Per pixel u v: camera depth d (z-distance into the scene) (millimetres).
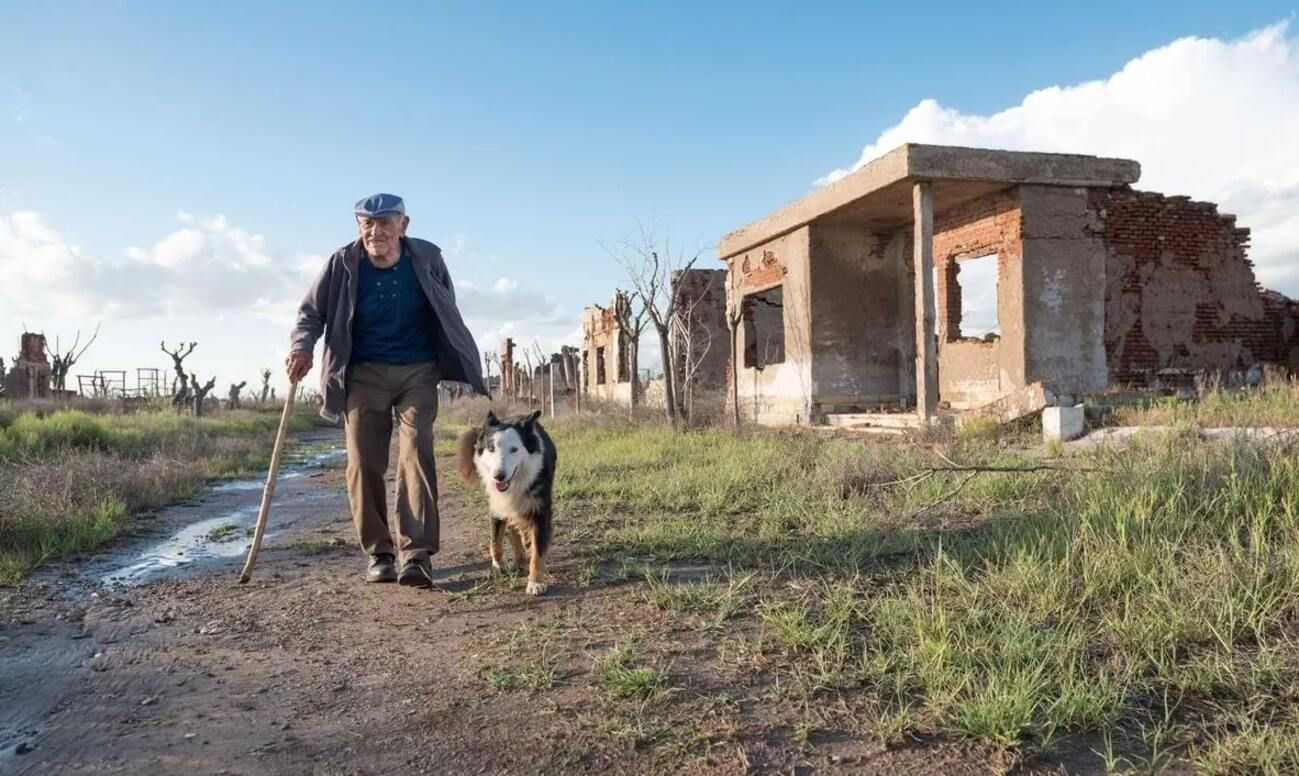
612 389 31094
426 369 5586
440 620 4691
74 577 6078
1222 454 6066
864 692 3400
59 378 44250
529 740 3098
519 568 5773
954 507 6594
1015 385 12523
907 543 5582
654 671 3631
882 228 15602
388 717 3355
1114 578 4312
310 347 5418
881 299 15633
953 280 15023
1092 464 7000
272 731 3248
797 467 8805
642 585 5141
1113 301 12820
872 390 15562
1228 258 13477
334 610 4992
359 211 5305
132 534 7949
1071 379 12555
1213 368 13336
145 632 4633
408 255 5562
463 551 6523
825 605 4465
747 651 3900
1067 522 5266
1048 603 4129
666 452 11602
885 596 4559
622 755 2957
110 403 29656
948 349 15125
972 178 12016
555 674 3734
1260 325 13680
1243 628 3635
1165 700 3078
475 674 3785
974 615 3990
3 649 4336
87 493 8922
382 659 4066
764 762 2873
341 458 18641
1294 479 5277
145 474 10914
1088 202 12695
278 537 7758
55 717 3432
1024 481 6914
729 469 8891
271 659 4125
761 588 4926
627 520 7094
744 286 17922
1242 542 4805
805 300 15305
